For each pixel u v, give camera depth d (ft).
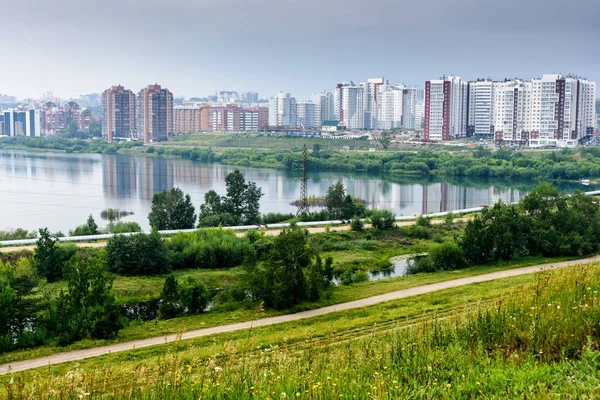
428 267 241.76
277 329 160.45
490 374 63.82
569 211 268.62
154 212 341.82
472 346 75.31
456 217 374.63
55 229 366.02
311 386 60.44
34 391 64.39
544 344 72.43
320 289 197.47
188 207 345.92
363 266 261.03
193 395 61.98
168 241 277.03
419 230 319.06
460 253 241.55
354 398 59.00
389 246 298.97
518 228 248.93
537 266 234.38
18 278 174.40
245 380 64.28
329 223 346.33
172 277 189.67
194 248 262.88
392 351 72.69
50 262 235.40
